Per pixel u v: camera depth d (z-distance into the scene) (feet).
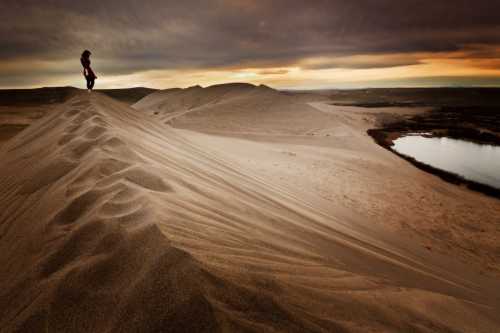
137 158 11.34
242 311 3.77
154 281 4.04
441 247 22.75
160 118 138.62
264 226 9.94
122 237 5.20
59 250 5.37
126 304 3.88
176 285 3.88
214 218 7.94
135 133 20.35
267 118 110.93
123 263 4.63
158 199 7.07
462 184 49.19
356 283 6.63
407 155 71.56
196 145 30.22
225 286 4.05
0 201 10.66
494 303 11.98
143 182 8.53
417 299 6.98
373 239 16.33
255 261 5.67
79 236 5.56
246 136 77.61
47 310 4.15
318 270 6.68
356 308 5.31
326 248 10.41
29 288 4.78
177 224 5.88
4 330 4.03
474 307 8.07
